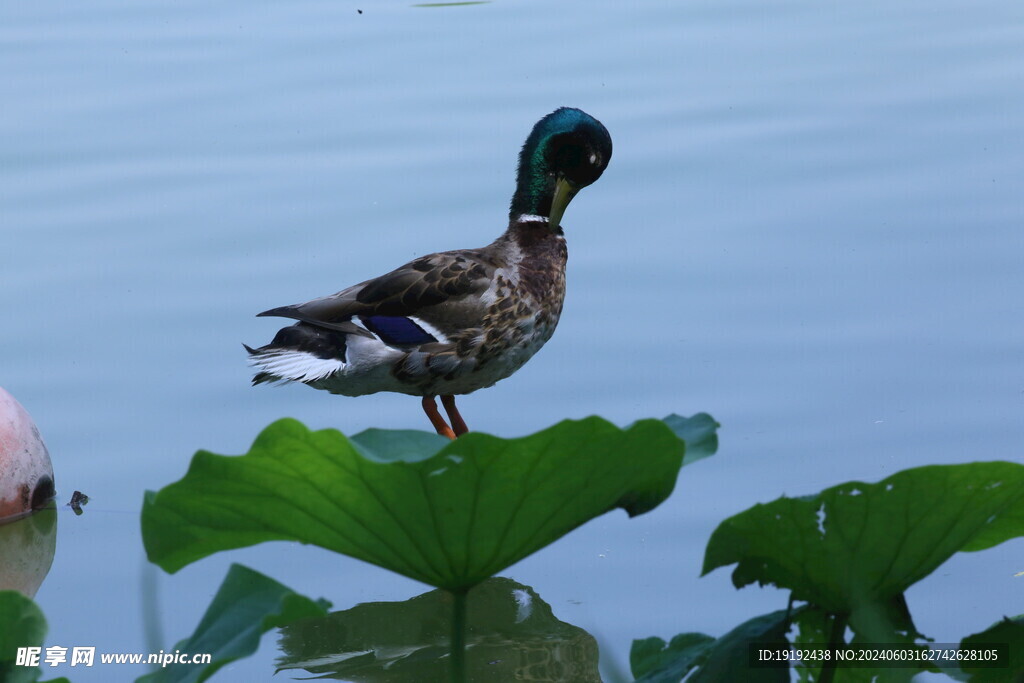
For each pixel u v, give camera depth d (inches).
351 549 149.6
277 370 366.9
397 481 137.1
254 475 139.1
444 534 143.4
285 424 132.7
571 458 136.6
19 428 332.8
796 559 153.7
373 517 143.0
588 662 251.1
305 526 147.1
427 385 378.3
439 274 379.9
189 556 150.3
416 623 270.8
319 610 132.7
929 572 156.1
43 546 312.2
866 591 155.0
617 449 136.9
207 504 144.1
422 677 245.1
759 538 152.1
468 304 377.4
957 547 154.5
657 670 170.1
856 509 147.8
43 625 142.1
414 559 147.7
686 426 170.2
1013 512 158.6
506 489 139.1
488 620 271.3
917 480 144.9
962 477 144.2
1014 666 175.8
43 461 336.8
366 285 386.3
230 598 143.4
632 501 150.4
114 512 329.7
